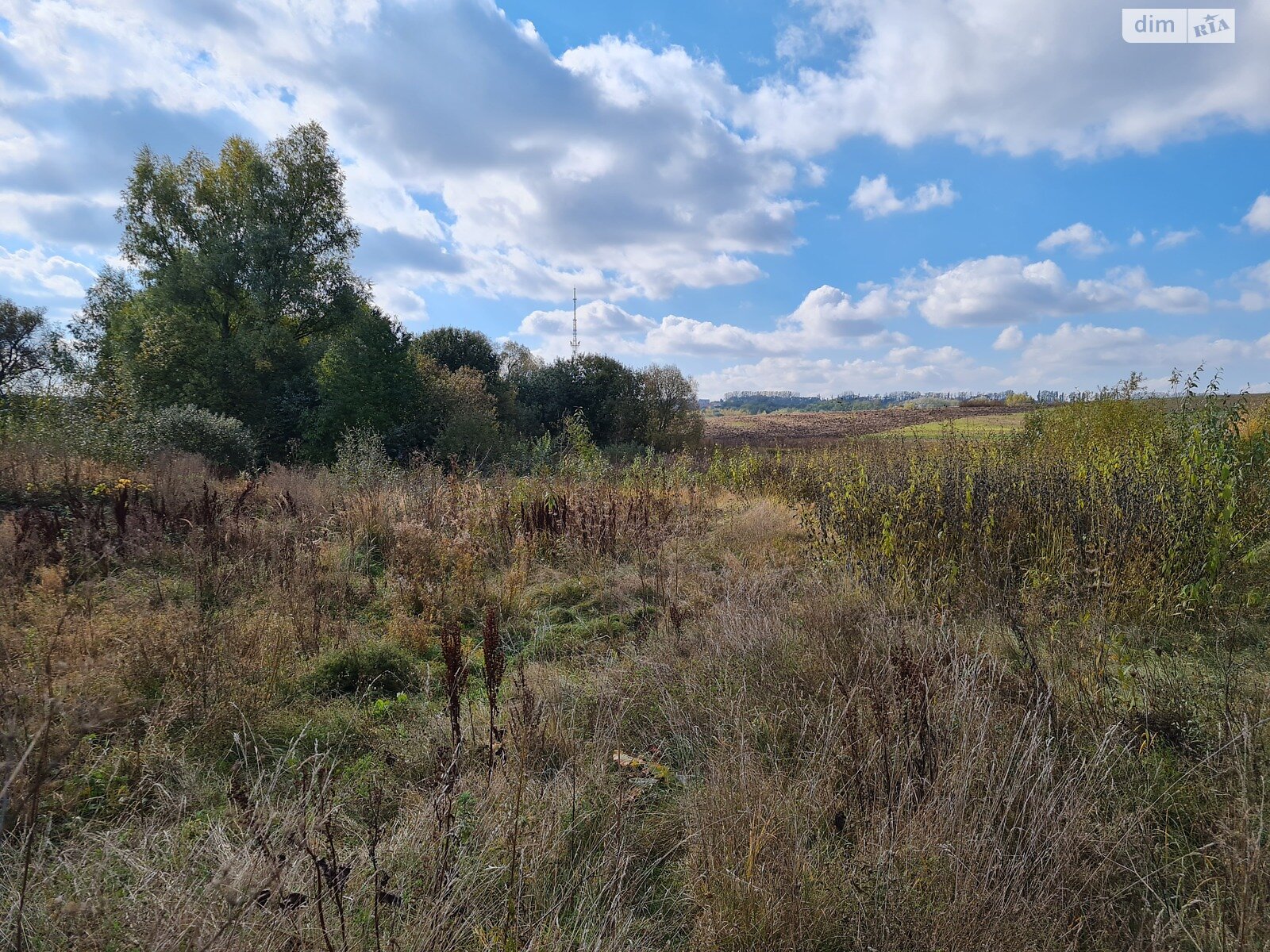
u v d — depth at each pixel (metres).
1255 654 4.14
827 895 2.32
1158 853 2.46
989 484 6.79
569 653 5.08
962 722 3.01
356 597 6.16
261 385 21.27
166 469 11.26
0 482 9.14
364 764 3.33
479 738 3.42
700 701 3.87
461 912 2.16
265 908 1.90
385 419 19.20
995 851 2.30
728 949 2.18
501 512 8.45
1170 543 5.28
